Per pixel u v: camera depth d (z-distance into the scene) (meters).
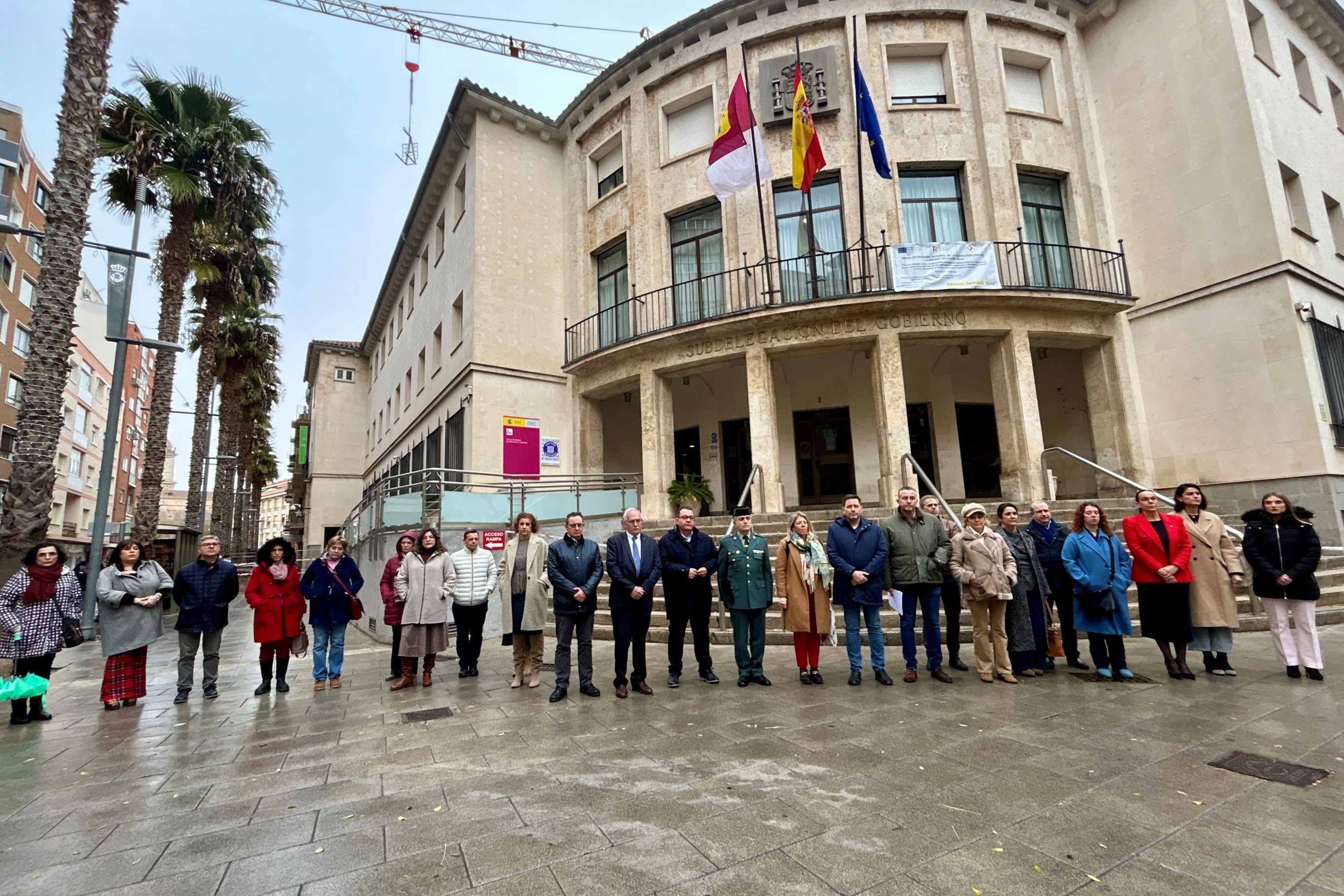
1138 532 5.94
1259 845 2.76
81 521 38.53
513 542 6.93
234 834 3.17
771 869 2.66
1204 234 11.80
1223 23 11.70
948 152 12.91
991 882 2.52
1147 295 12.63
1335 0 13.55
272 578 6.82
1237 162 11.41
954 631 6.59
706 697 5.76
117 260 10.75
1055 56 13.65
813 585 6.12
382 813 3.38
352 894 2.56
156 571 6.68
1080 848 2.78
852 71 13.22
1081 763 3.78
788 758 4.02
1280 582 5.55
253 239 17.97
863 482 14.49
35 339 9.67
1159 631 5.83
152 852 3.00
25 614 5.81
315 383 35.44
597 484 15.16
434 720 5.35
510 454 14.73
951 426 14.73
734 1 13.73
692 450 16.48
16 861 2.93
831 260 12.94
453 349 16.72
